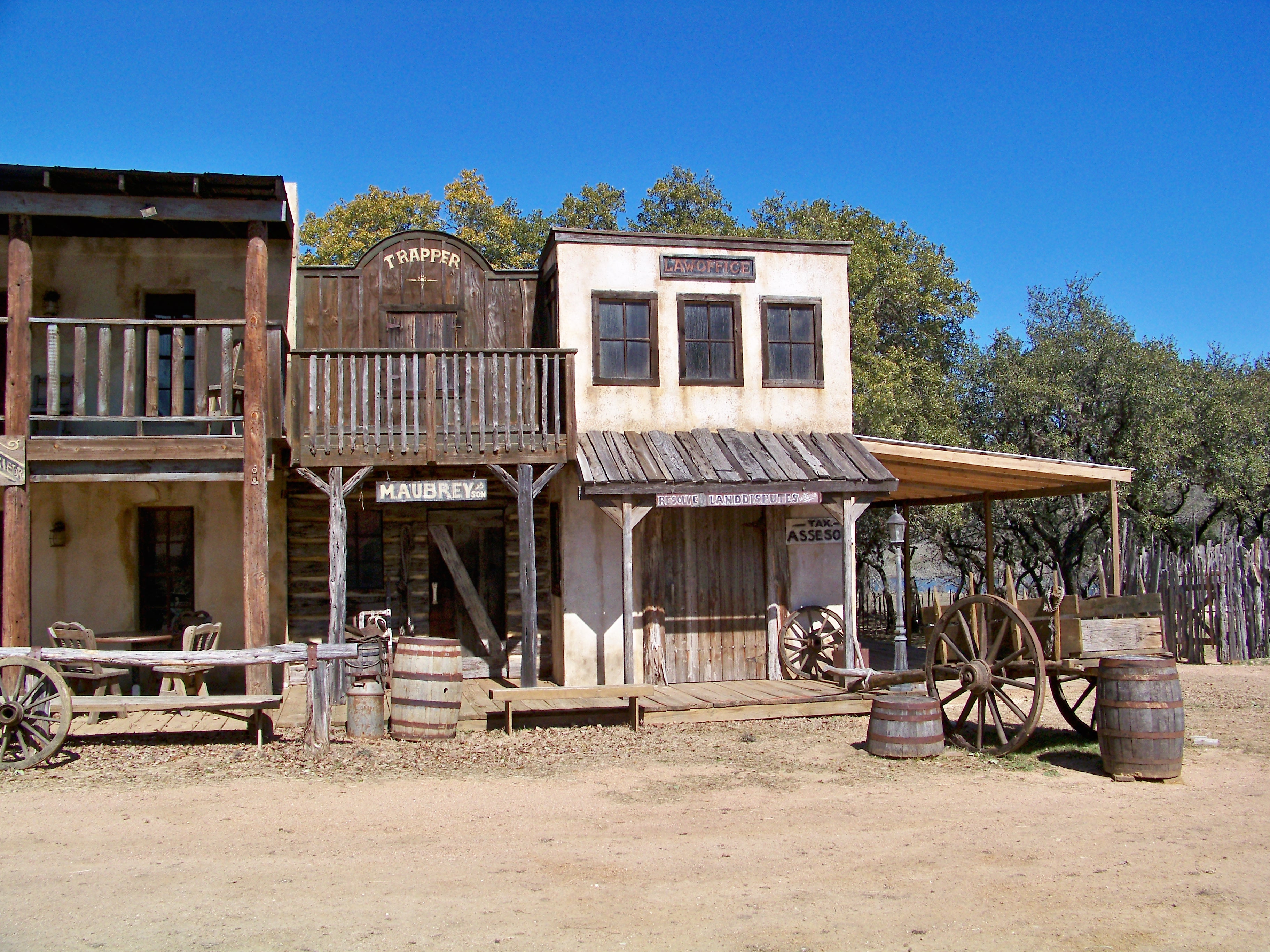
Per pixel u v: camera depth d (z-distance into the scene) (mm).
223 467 10594
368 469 11352
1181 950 4918
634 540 13070
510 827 6969
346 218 29656
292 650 9438
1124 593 17906
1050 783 8297
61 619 12453
